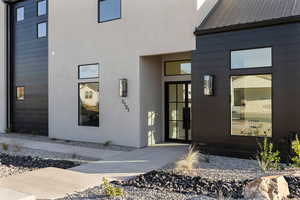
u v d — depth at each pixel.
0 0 11.99
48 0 10.05
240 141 6.32
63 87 9.65
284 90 5.77
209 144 6.75
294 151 5.29
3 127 12.09
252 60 6.20
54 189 4.40
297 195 3.86
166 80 8.76
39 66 11.01
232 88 6.48
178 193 4.12
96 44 8.73
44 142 9.19
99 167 5.77
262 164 5.28
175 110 8.75
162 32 7.42
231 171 5.24
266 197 3.68
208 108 6.75
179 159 6.36
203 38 6.81
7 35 12.01
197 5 6.89
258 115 6.18
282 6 6.31
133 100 7.96
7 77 12.09
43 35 10.86
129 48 8.01
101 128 8.66
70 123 9.48
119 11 8.24
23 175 5.17
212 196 3.94
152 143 8.38
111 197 3.97
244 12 6.73
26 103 11.54
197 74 6.91
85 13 8.97
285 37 5.75
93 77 8.85
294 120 5.65
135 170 5.50
